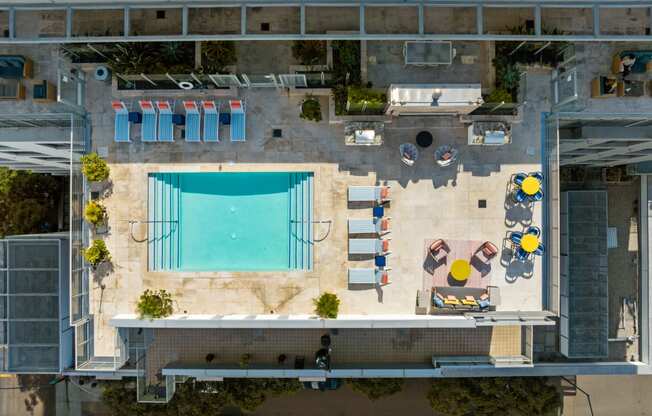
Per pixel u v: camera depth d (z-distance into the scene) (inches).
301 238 831.7
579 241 1110.4
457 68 797.2
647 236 1228.5
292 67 789.9
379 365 905.5
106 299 824.9
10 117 819.4
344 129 813.9
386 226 818.2
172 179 834.2
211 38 705.0
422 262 824.3
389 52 798.5
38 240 1031.0
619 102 812.0
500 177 820.0
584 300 1087.6
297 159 818.8
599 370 1077.1
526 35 709.3
